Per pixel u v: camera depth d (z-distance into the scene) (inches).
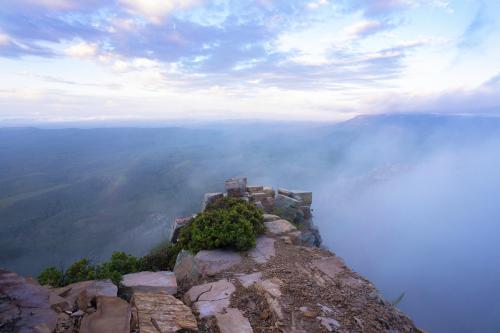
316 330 194.1
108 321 166.9
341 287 259.8
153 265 377.1
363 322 208.7
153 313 190.2
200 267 304.0
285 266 305.4
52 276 293.3
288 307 219.5
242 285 260.7
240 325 200.1
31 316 130.2
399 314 232.7
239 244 339.6
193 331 186.7
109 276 260.2
